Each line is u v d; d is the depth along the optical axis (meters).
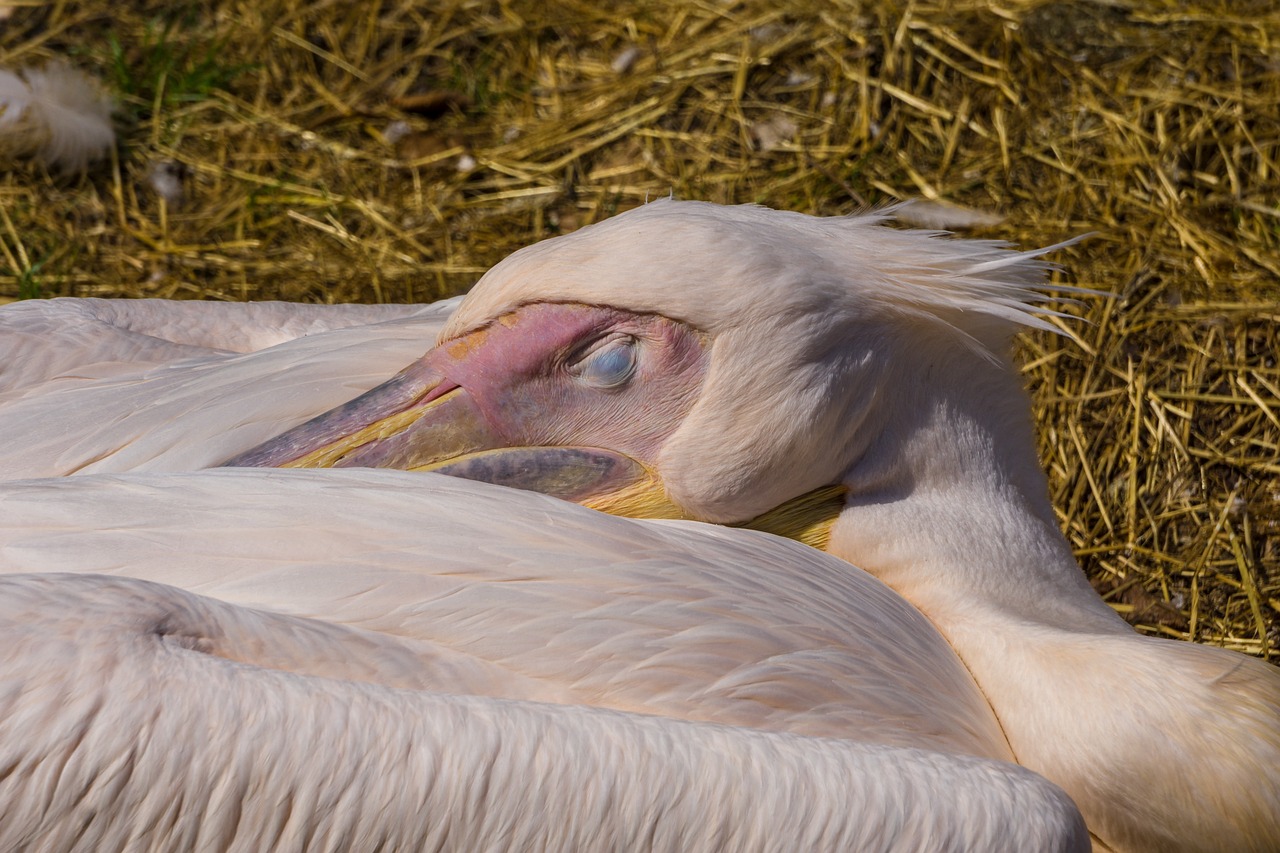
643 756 2.13
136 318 3.86
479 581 2.49
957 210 5.50
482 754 2.07
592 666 2.48
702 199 5.67
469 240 5.58
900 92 5.87
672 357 3.04
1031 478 3.40
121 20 6.30
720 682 2.54
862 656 2.74
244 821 2.00
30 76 5.69
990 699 2.97
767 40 6.12
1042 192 5.54
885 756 2.29
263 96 6.05
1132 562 4.46
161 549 2.45
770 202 5.61
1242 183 5.48
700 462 3.07
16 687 1.97
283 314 4.02
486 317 3.10
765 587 2.74
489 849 2.06
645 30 6.26
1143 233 5.34
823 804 2.17
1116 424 4.78
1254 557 4.44
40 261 5.36
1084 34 5.97
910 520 3.16
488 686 2.41
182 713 2.00
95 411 3.13
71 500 2.49
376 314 4.07
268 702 2.04
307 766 2.01
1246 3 6.06
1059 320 5.02
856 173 5.66
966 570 3.13
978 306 3.13
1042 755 2.82
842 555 3.21
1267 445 4.68
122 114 5.87
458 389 3.11
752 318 2.99
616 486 3.12
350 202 5.68
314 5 6.36
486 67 6.21
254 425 3.13
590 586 2.55
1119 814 2.72
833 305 3.04
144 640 2.06
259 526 2.49
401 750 2.04
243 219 5.61
